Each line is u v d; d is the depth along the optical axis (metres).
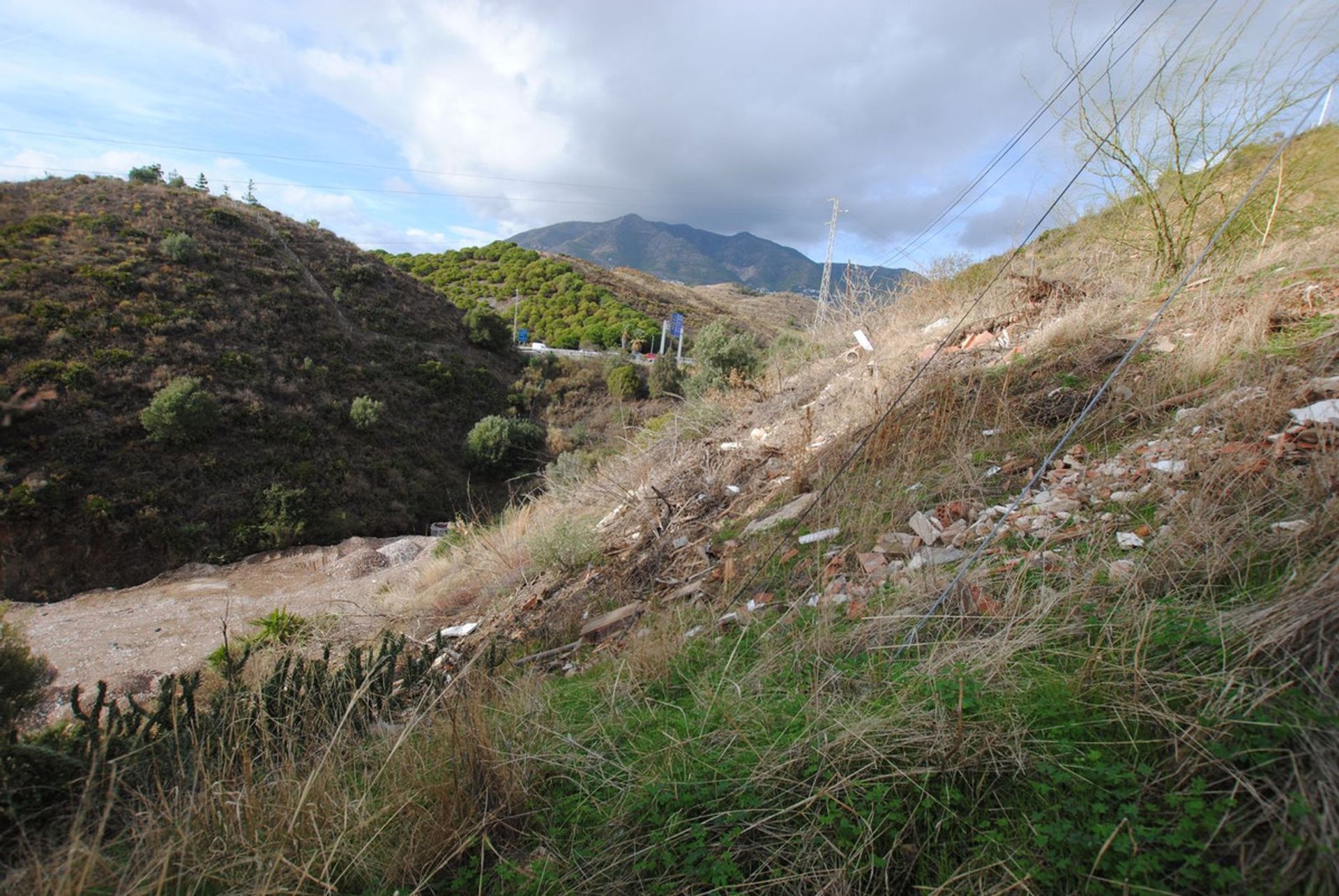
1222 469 2.96
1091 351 5.11
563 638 4.66
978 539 3.46
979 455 4.42
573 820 2.28
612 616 4.58
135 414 22.14
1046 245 9.11
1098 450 3.91
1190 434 3.50
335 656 6.09
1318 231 5.57
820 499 4.71
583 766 2.57
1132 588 2.51
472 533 10.40
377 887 2.06
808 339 11.09
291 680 3.29
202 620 15.32
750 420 8.09
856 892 1.77
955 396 5.20
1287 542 2.37
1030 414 4.64
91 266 26.27
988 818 1.85
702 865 1.93
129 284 26.69
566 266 71.12
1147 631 2.20
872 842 1.85
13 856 2.12
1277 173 5.91
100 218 29.69
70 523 18.81
